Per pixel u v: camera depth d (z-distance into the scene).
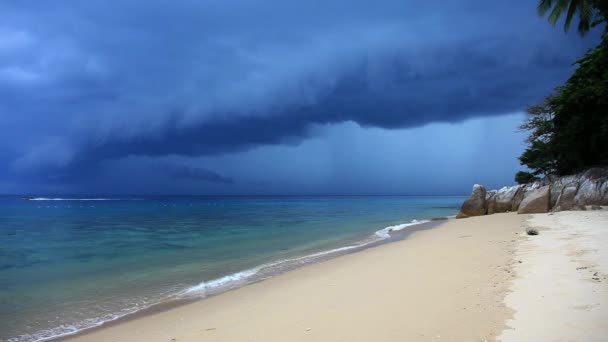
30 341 6.67
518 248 10.80
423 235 18.97
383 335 5.08
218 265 13.62
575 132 27.66
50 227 30.30
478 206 31.25
